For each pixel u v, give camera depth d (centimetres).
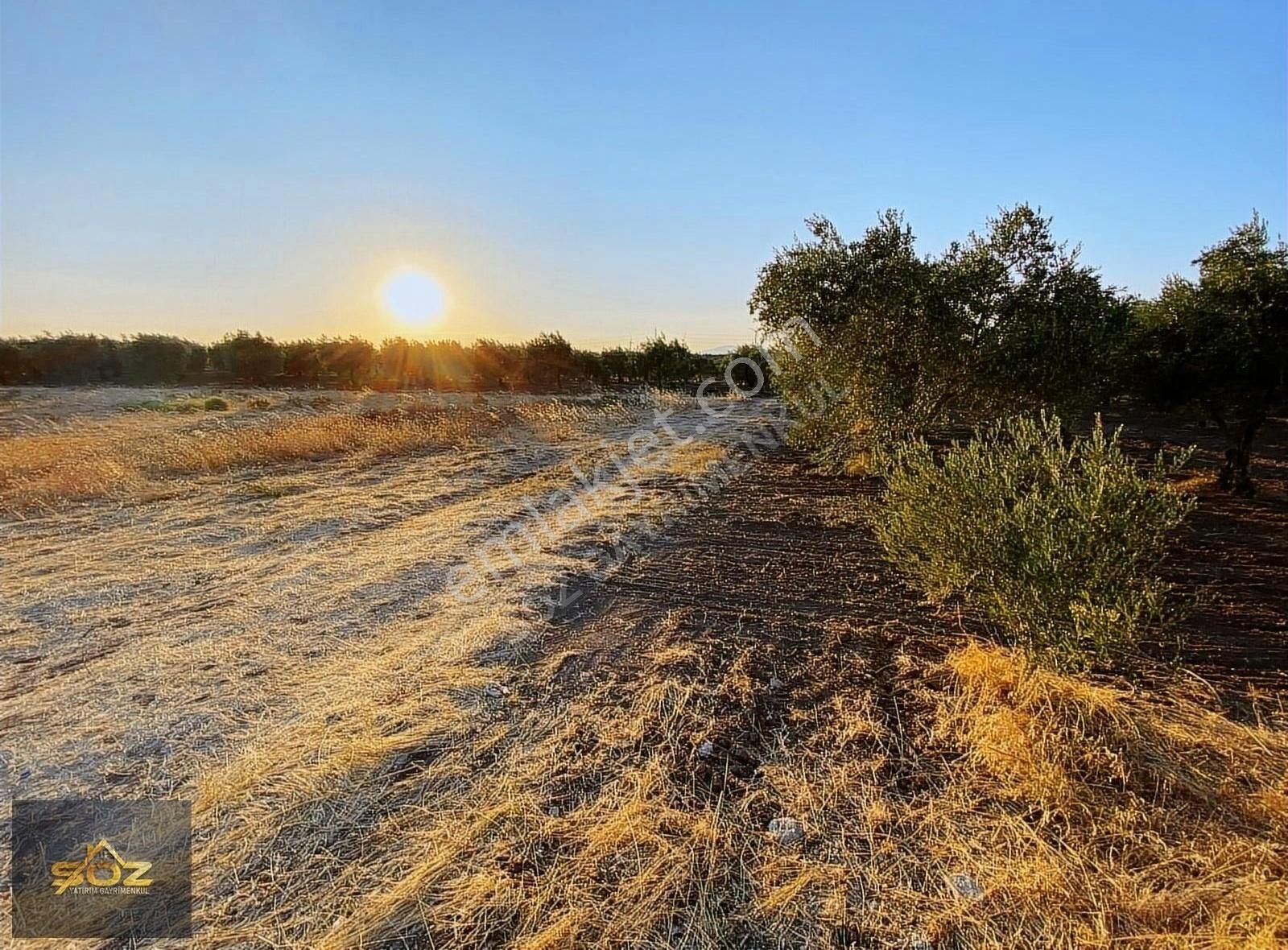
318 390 2772
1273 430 971
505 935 183
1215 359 558
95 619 409
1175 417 1057
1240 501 598
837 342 727
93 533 612
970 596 333
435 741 273
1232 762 238
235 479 874
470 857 210
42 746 275
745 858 207
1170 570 437
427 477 902
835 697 301
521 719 290
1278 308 520
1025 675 282
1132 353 613
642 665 338
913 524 355
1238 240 547
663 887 196
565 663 342
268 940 183
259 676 332
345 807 235
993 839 211
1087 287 641
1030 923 180
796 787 240
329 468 973
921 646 348
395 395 2388
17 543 577
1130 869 196
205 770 257
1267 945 165
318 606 425
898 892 192
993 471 315
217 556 538
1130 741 246
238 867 209
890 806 228
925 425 734
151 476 859
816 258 746
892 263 685
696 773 250
